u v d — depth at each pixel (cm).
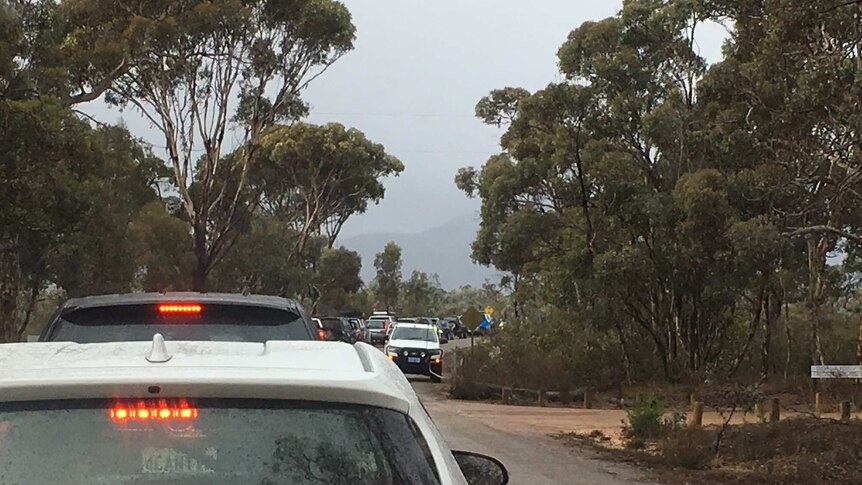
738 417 2353
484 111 5022
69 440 329
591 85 3534
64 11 3997
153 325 741
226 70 4766
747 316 3525
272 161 6819
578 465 1489
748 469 1500
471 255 5541
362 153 6875
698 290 3139
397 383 381
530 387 2931
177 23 4231
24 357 376
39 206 2598
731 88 2252
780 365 3375
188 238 5225
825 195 2008
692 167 3241
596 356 3180
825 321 3612
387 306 11381
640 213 3106
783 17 1700
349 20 4938
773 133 2005
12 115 2470
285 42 4872
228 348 407
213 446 335
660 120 3278
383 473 340
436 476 347
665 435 1794
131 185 4653
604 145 3469
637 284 3138
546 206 4722
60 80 2914
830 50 1717
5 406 333
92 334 727
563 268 3316
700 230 2870
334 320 4250
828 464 1473
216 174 5703
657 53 3553
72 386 334
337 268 8469
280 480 332
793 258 2838
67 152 2664
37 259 3469
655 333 3189
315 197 6900
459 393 2914
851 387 2875
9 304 3156
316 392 348
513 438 1816
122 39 4059
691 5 3131
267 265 6362
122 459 329
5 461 323
